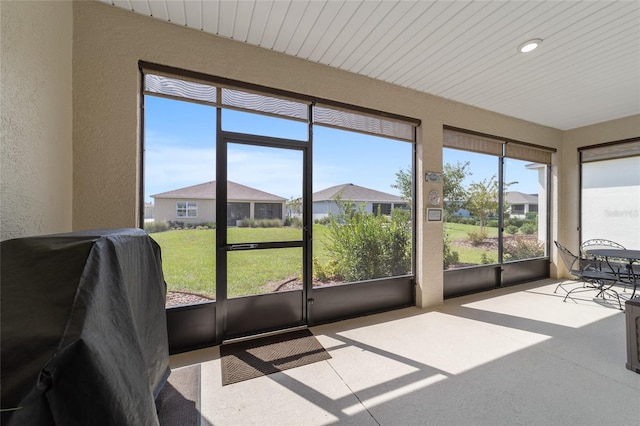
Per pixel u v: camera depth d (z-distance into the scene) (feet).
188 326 7.72
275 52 8.40
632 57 8.48
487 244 13.67
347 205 10.19
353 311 10.20
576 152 15.51
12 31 3.93
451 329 8.98
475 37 7.55
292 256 9.23
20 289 2.43
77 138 6.32
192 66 7.36
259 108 8.46
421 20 6.87
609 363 6.95
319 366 6.84
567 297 12.37
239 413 5.23
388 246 11.03
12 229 3.98
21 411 2.00
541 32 7.30
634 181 13.76
